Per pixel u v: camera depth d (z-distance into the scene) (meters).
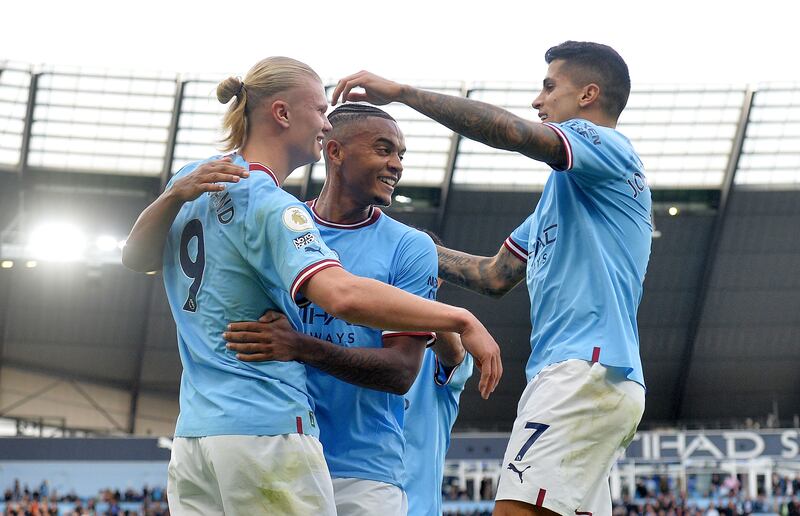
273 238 3.76
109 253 34.09
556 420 4.40
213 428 3.73
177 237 4.07
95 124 36.34
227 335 3.82
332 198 5.00
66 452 30.92
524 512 4.39
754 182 37.53
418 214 38.00
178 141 36.62
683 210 37.97
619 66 4.97
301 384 3.89
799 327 40.00
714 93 36.69
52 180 36.78
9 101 35.69
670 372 40.91
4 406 40.19
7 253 33.69
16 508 29.91
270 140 4.12
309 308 4.66
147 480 30.89
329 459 4.66
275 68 4.14
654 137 37.47
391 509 4.72
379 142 4.91
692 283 39.28
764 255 38.75
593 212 4.68
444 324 3.59
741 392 41.28
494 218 37.91
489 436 31.62
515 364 40.41
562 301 4.61
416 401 6.32
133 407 40.72
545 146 4.50
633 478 31.19
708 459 30.88
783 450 30.67
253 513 3.69
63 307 38.69
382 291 3.61
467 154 36.97
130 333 39.53
